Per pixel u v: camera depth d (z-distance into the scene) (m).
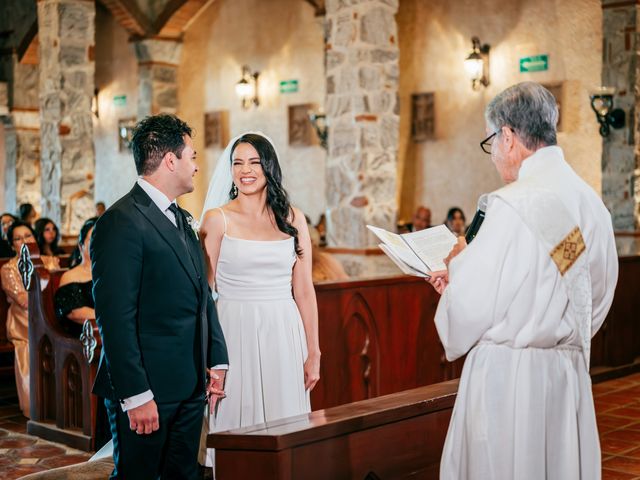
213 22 13.78
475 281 2.18
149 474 2.82
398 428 2.81
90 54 11.02
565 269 2.21
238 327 3.30
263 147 3.33
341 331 4.79
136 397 2.66
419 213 9.77
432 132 11.07
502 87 10.45
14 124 15.09
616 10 8.84
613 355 6.84
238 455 2.36
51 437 5.03
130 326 2.67
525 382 2.22
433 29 11.05
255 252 3.30
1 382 6.82
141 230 2.72
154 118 2.86
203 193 14.09
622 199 8.89
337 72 8.86
